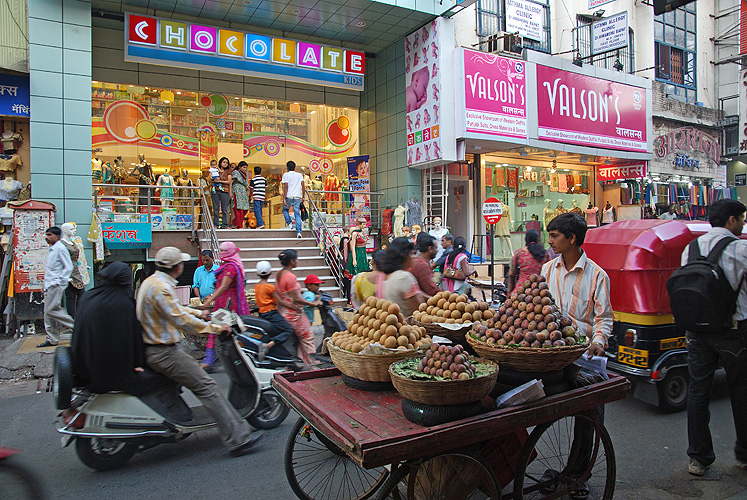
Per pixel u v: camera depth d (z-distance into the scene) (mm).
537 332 2871
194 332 4137
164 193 12406
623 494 3621
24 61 9836
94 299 3832
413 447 2297
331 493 3635
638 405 5617
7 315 8828
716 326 3668
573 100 15172
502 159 17000
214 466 4129
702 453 3875
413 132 14000
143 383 3949
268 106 15164
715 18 22062
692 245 3961
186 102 13977
